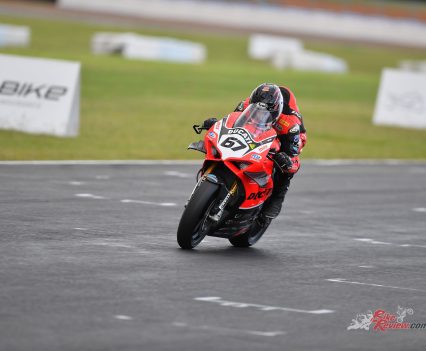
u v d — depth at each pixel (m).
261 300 25.28
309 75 146.75
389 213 45.88
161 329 21.27
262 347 20.48
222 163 31.20
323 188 53.47
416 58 199.25
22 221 35.06
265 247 34.38
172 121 83.50
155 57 149.38
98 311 22.47
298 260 32.09
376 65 182.12
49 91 67.31
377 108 99.00
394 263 32.94
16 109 67.00
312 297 26.28
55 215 37.12
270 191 32.31
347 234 38.75
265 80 130.38
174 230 35.94
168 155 64.19
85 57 128.88
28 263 27.56
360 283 28.91
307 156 70.62
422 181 60.59
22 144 61.03
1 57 68.00
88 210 39.09
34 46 141.38
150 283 26.09
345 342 21.69
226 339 20.86
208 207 30.80
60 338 19.89
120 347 19.56
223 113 93.31
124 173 52.78
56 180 47.56
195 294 25.23
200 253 31.56
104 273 26.95
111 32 175.88
